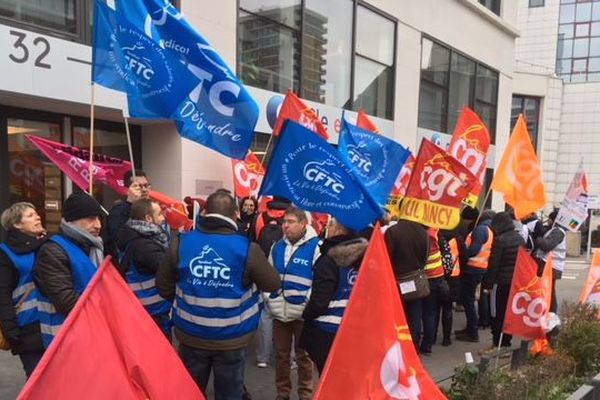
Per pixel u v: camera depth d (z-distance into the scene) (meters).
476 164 6.89
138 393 2.29
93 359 2.21
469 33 15.22
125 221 4.54
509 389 4.31
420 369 2.88
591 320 6.01
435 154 4.95
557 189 31.38
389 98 12.34
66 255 3.20
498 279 6.38
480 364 4.58
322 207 3.78
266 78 9.09
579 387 4.93
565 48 33.97
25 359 3.48
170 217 5.86
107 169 5.39
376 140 5.17
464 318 8.40
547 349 5.64
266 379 5.18
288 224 4.38
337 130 10.51
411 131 12.91
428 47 13.55
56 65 6.00
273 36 9.19
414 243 5.17
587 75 33.28
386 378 2.73
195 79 4.13
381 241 2.77
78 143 7.09
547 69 33.31
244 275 3.27
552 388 4.69
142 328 2.37
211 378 4.93
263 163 8.44
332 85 10.71
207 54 4.11
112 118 7.22
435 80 13.98
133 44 3.94
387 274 2.76
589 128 30.64
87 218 3.33
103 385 2.20
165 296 3.42
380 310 2.73
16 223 3.54
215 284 3.22
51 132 6.80
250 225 6.18
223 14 7.84
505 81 17.53
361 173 5.15
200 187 7.68
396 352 2.75
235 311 3.28
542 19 33.59
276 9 9.20
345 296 3.72
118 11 3.93
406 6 12.48
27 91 5.74
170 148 7.52
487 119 16.80
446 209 5.05
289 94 6.03
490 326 7.68
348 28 10.98
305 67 9.95
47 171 6.72
